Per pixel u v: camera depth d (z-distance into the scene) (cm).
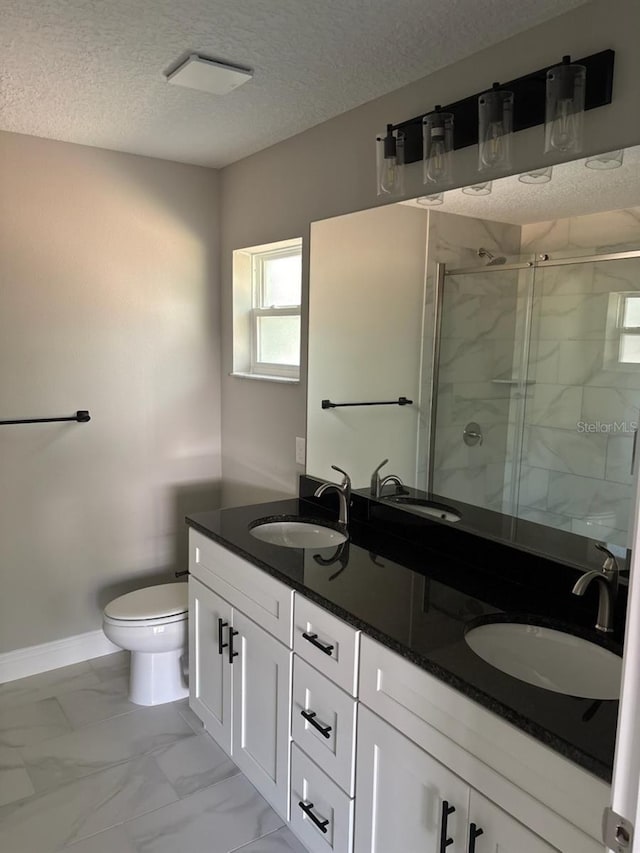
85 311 296
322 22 172
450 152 193
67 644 310
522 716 123
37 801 222
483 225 194
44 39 183
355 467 255
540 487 186
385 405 238
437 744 144
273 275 311
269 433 307
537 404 186
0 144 266
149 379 319
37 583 299
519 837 126
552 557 182
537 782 122
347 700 170
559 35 167
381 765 161
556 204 175
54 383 291
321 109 239
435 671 141
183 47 188
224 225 326
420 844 151
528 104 175
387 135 210
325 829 183
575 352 175
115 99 230
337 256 254
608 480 169
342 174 247
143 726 264
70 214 286
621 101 155
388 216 228
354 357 250
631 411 164
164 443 328
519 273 188
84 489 307
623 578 162
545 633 163
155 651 273
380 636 156
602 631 155
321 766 184
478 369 202
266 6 164
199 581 251
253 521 251
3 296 274
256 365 328
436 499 220
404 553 217
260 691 213
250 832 210
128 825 212
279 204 284
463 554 209
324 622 178
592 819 112
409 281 223
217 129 263
